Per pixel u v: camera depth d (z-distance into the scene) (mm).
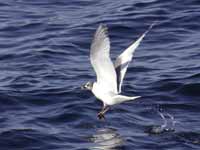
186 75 20156
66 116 17828
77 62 21625
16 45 23062
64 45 22812
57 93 19188
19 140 16531
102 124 17344
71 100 18766
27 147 16266
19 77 20516
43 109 18328
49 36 23672
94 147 16094
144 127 17172
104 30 13930
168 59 21484
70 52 22375
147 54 21859
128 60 14797
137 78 20188
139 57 21672
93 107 18312
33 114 18000
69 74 20672
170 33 23281
